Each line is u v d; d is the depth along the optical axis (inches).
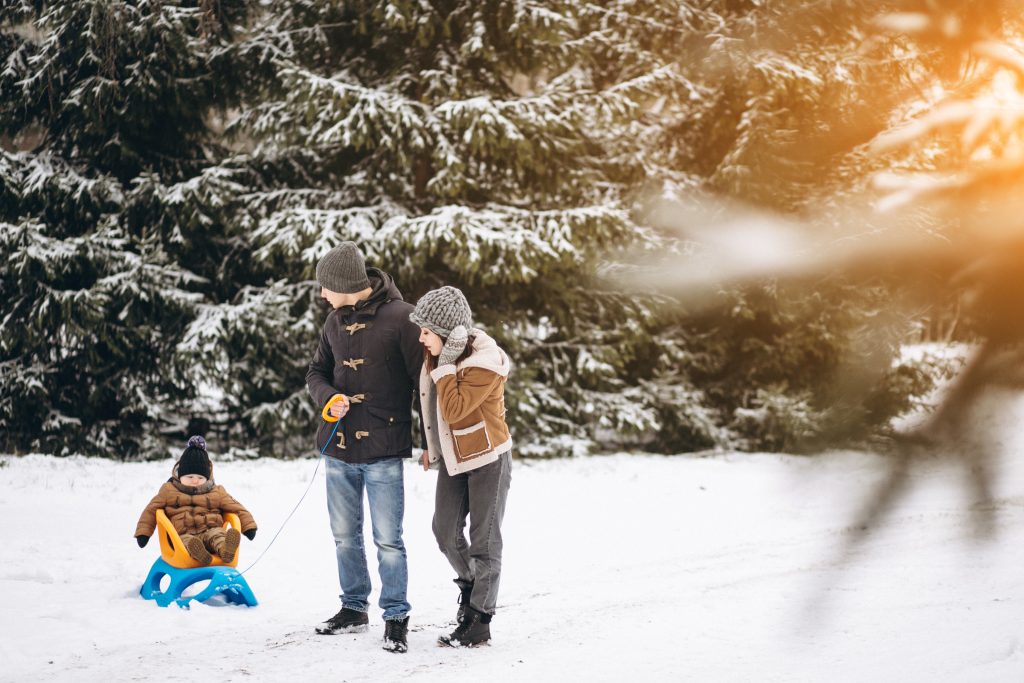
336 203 525.3
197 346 485.7
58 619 197.3
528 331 550.3
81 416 523.8
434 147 495.5
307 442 543.2
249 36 537.0
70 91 514.6
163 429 547.2
